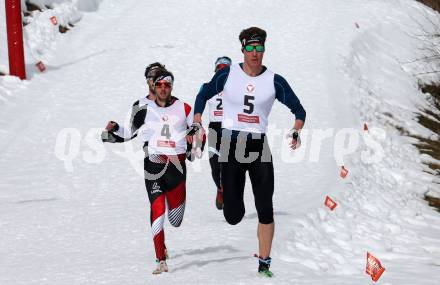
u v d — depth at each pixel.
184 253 22.44
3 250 23.81
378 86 55.03
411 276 21.45
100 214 29.30
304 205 30.20
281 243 23.73
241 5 66.38
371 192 35.78
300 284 17.98
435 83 58.97
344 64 55.28
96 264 21.09
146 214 29.30
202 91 18.75
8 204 31.05
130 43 57.84
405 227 31.88
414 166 42.28
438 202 37.34
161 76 20.11
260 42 17.95
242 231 25.72
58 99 47.91
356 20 65.44
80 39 58.03
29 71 51.12
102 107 47.22
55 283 18.88
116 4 65.62
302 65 54.62
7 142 41.06
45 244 24.55
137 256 22.23
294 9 66.31
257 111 18.19
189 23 62.12
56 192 33.56
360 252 26.30
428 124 51.03
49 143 41.41
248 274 19.12
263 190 18.17
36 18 57.72
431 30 68.56
